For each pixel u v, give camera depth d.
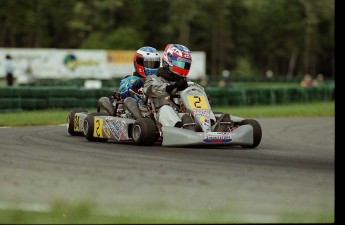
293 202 12.44
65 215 11.12
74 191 13.05
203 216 11.26
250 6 155.00
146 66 22.72
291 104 57.84
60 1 134.50
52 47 135.38
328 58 171.00
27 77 85.06
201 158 17.67
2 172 15.12
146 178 14.48
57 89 41.59
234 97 52.16
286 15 158.62
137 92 22.38
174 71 21.08
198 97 20.56
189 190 13.27
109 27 135.38
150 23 144.88
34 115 36.09
